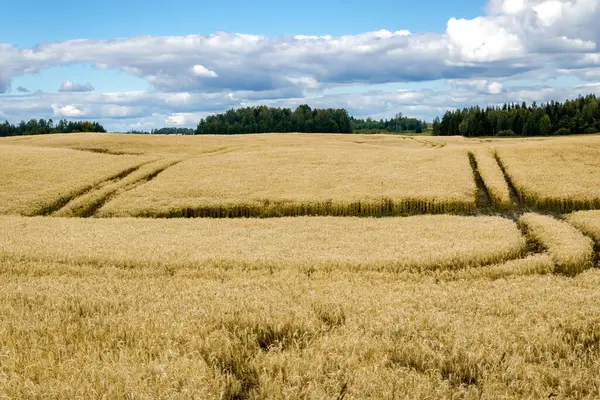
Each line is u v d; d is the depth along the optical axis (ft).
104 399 20.30
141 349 26.12
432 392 22.25
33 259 57.41
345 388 22.36
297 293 40.57
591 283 45.50
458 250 59.72
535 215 91.50
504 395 22.15
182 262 56.13
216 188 122.11
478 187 123.85
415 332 29.66
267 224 86.69
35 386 21.34
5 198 114.62
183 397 20.74
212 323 31.53
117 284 44.57
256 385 23.85
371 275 51.37
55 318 32.04
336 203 107.76
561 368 25.39
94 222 90.27
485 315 34.55
